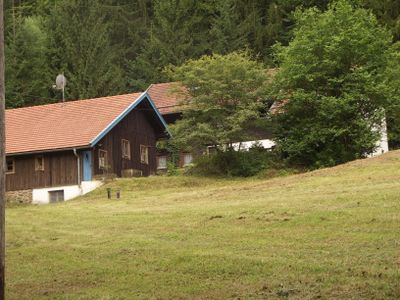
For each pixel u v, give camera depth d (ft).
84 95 188.03
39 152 124.16
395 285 39.58
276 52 152.35
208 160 126.11
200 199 89.45
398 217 58.39
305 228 58.80
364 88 121.39
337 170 99.96
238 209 71.36
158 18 214.07
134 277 47.44
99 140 123.34
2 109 36.42
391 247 49.14
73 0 201.87
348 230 56.08
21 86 192.03
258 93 125.29
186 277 46.29
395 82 126.72
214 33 205.67
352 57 125.39
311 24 130.72
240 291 41.75
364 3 185.06
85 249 58.70
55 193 124.88
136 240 60.39
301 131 124.16
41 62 197.16
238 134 124.47
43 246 62.13
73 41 195.52
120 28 224.53
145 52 207.10
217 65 124.77
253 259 49.03
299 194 80.38
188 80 124.47
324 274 43.62
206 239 58.39
